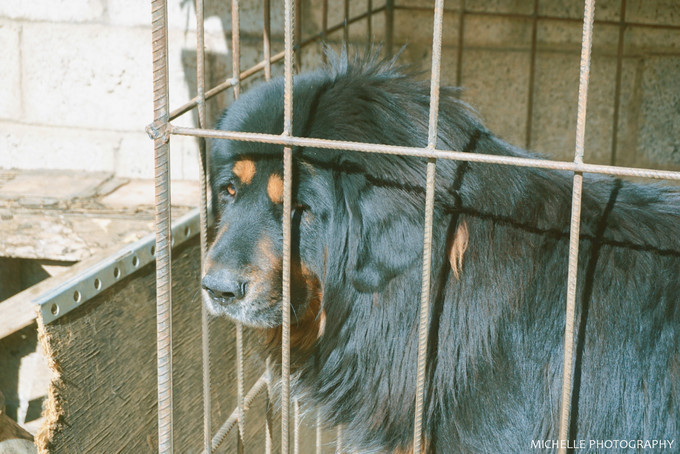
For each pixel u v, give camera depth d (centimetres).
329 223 203
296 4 240
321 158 200
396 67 214
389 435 206
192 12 320
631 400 197
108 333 200
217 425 228
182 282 217
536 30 313
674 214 204
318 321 212
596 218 201
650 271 197
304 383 220
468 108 209
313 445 258
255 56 323
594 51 314
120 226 282
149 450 214
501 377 196
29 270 313
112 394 202
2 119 342
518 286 197
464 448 199
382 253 195
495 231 197
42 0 326
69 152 342
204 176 192
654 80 315
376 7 316
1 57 334
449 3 313
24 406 307
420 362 175
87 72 332
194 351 221
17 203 293
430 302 196
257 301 201
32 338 300
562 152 327
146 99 333
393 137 197
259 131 202
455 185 195
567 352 169
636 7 309
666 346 197
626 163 327
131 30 326
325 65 220
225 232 204
